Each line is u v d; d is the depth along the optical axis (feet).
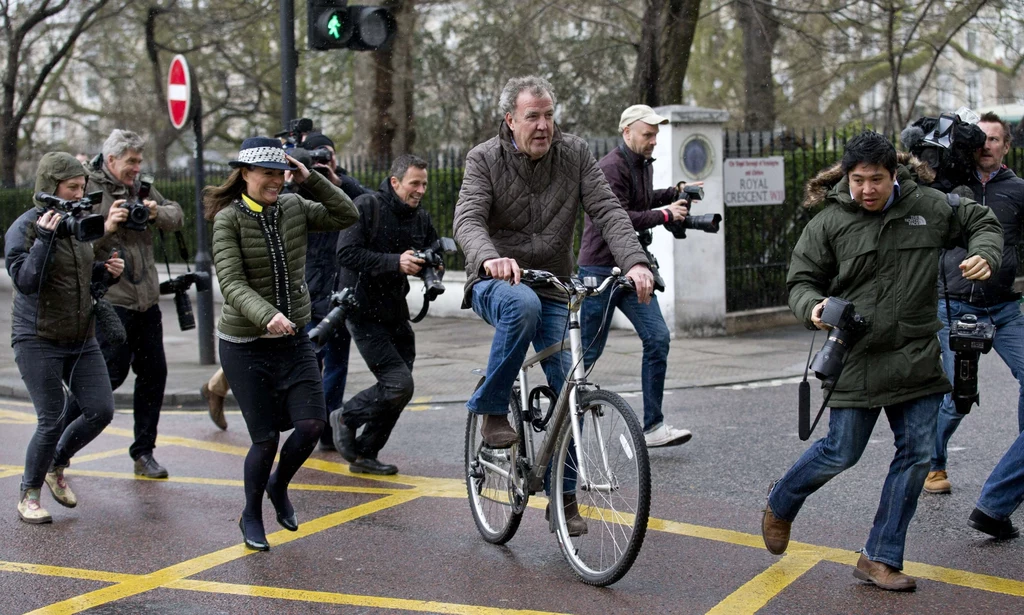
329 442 25.14
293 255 17.49
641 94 53.11
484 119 68.18
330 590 15.65
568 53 64.90
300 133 24.82
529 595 15.25
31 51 92.48
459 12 69.92
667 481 21.22
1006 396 28.91
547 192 16.51
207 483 22.15
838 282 15.15
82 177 19.16
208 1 78.69
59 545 18.02
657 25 52.44
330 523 19.13
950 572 15.78
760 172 41.93
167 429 27.94
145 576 16.39
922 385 14.92
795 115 83.35
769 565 16.22
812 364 14.78
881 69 78.95
